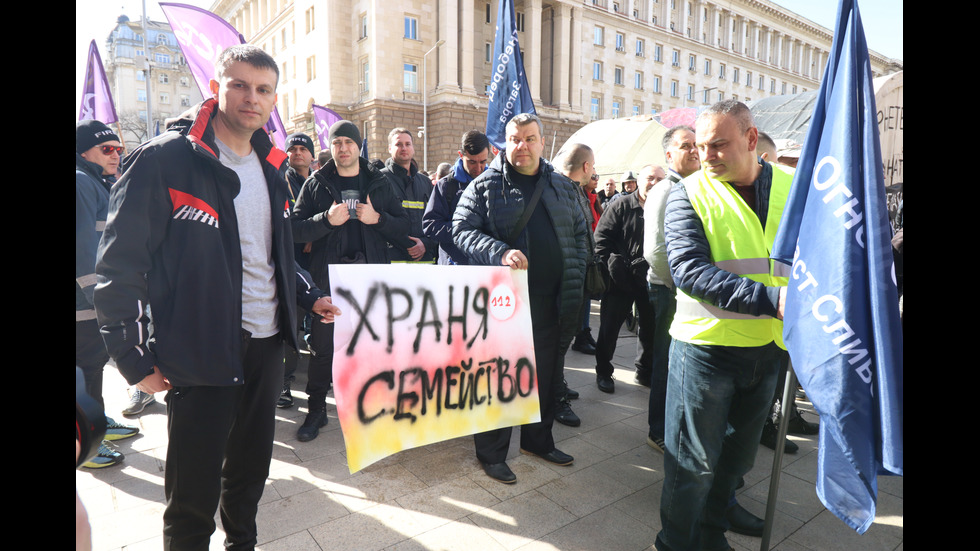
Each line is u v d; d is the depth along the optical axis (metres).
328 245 3.44
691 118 10.14
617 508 2.55
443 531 2.33
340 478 2.78
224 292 1.67
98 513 2.44
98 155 3.11
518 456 3.09
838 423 1.51
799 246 1.63
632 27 42.09
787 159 4.12
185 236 1.61
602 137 12.92
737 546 2.31
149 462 2.96
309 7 36.59
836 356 1.52
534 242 2.81
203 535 1.75
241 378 1.71
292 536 2.27
